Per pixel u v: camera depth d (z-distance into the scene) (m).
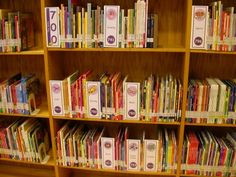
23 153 2.04
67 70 2.12
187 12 1.59
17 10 2.02
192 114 1.74
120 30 1.64
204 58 1.95
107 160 1.91
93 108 1.80
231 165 1.81
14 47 1.81
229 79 1.92
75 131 2.02
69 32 1.69
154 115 1.78
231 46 1.59
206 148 1.79
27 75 2.07
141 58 2.00
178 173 1.87
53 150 1.96
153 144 1.83
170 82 1.72
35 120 2.17
